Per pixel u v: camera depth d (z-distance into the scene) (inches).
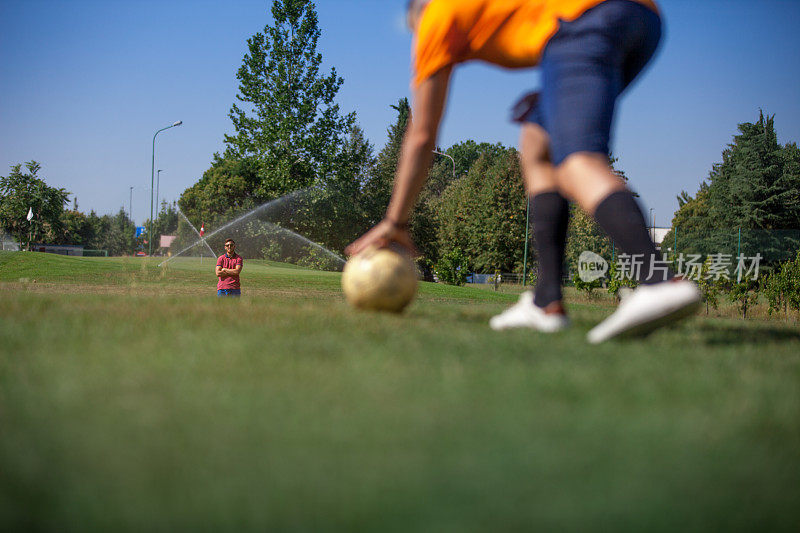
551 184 131.4
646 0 112.6
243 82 1485.0
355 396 59.2
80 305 142.3
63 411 52.8
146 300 163.6
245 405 55.2
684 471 40.5
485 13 116.6
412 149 131.7
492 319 151.0
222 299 179.2
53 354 79.9
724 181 1833.2
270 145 1507.1
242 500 34.9
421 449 43.9
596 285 892.0
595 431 48.9
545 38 111.2
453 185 2253.9
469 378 67.8
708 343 108.0
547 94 110.3
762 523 33.5
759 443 46.6
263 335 95.7
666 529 32.5
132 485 36.9
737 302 729.6
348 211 1604.3
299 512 33.5
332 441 45.4
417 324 115.0
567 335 108.5
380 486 37.2
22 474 38.4
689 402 59.1
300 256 1635.1
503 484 37.8
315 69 1498.5
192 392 60.1
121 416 51.5
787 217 1697.8
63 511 33.4
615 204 100.3
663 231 1283.2
